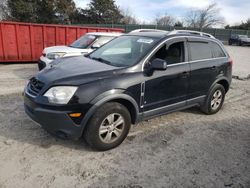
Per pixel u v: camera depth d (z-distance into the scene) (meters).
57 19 42.03
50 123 3.15
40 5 39.22
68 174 2.97
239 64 13.93
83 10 49.06
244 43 31.62
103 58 4.21
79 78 3.24
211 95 5.00
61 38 11.52
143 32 4.77
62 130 3.16
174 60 4.17
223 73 5.14
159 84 3.87
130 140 3.90
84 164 3.19
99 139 3.38
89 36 8.43
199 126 4.63
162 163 3.32
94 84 3.23
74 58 4.37
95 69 3.52
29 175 2.90
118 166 3.19
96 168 3.12
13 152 3.34
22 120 4.36
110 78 3.37
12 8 37.81
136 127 4.40
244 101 6.53
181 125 4.62
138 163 3.29
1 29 9.95
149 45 3.97
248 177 3.14
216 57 5.05
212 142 4.02
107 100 3.28
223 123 4.87
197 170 3.21
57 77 3.29
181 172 3.15
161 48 3.99
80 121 3.18
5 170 2.95
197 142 3.99
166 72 3.95
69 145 3.61
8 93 5.95
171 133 4.25
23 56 10.79
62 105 3.08
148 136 4.07
